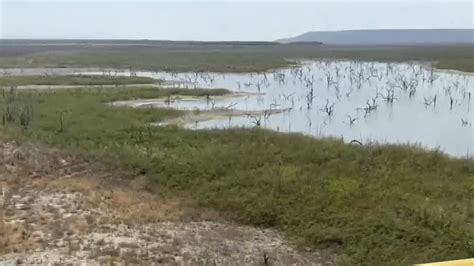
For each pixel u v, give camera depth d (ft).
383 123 90.94
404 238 38.01
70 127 76.69
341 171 53.83
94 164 57.41
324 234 38.75
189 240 38.22
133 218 41.65
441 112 101.24
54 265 32.48
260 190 48.24
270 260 35.09
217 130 75.92
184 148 64.49
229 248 37.06
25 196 46.11
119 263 33.17
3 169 53.57
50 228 38.70
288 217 42.34
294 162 57.72
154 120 89.04
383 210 42.68
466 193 47.67
